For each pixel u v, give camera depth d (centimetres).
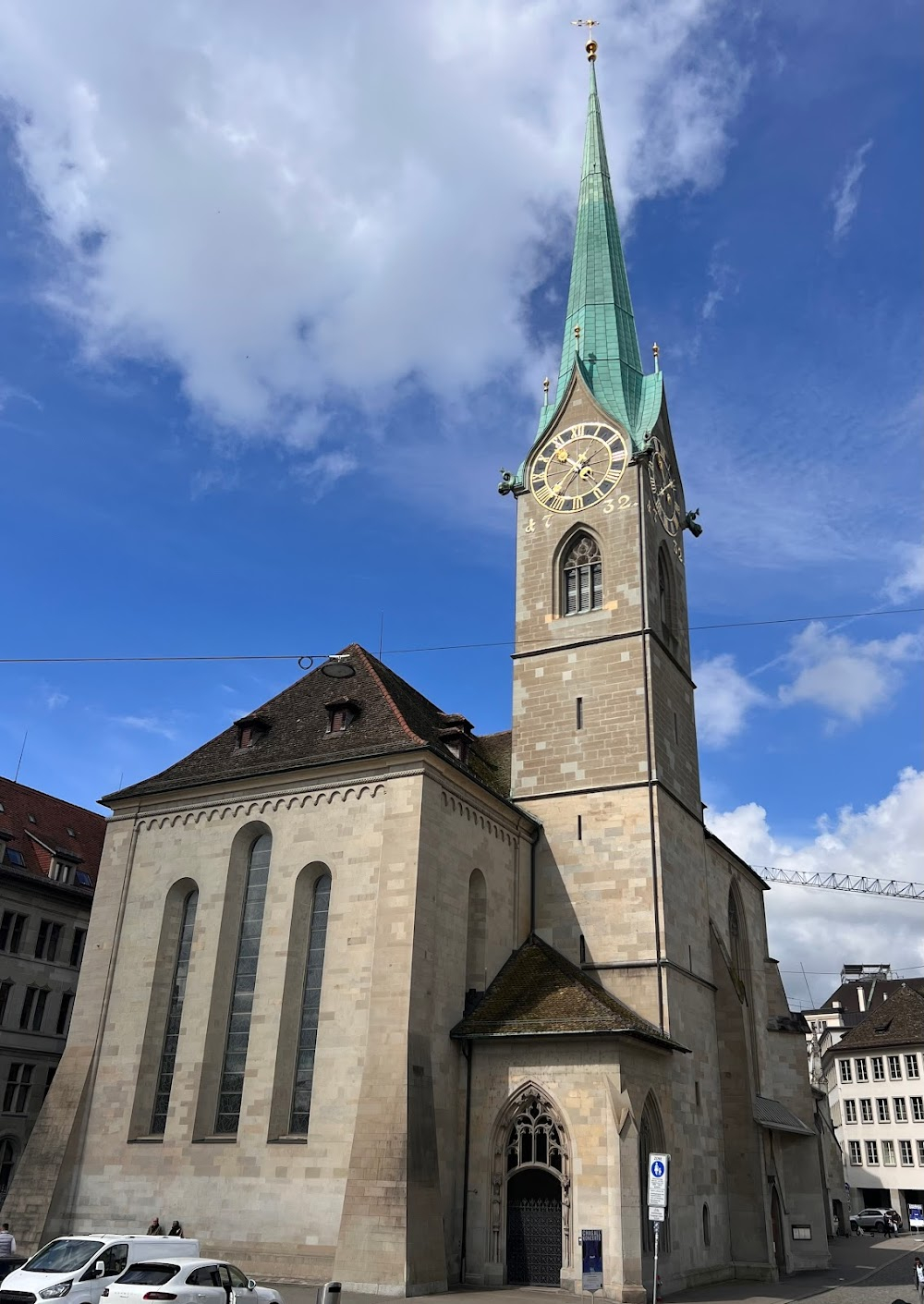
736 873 5656
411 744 3756
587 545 4947
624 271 5825
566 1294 3145
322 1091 3450
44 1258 2508
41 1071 5831
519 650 4862
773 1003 5688
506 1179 3447
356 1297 2939
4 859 5934
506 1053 3562
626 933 4116
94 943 4181
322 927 3772
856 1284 4159
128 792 4334
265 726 4459
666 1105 3750
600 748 4472
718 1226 4100
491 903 4025
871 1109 10319
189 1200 3528
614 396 5225
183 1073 3750
